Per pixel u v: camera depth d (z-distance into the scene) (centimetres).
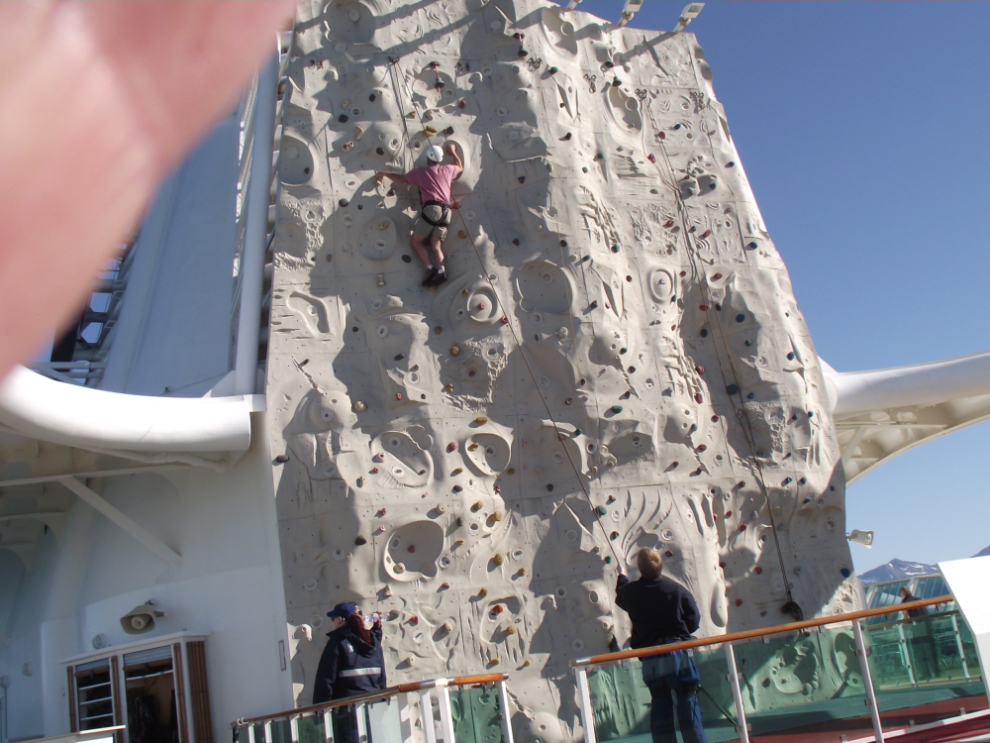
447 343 1165
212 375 1294
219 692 1080
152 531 1214
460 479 1116
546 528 1134
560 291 1204
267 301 1270
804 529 1268
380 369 1137
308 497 1066
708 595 1161
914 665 777
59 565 1322
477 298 1178
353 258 1178
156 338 1456
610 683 716
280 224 1163
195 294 1468
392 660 1032
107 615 1223
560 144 1263
